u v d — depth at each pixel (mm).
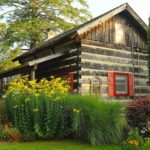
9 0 26469
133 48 17312
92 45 15469
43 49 17609
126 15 17203
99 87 15383
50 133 11078
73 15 26875
